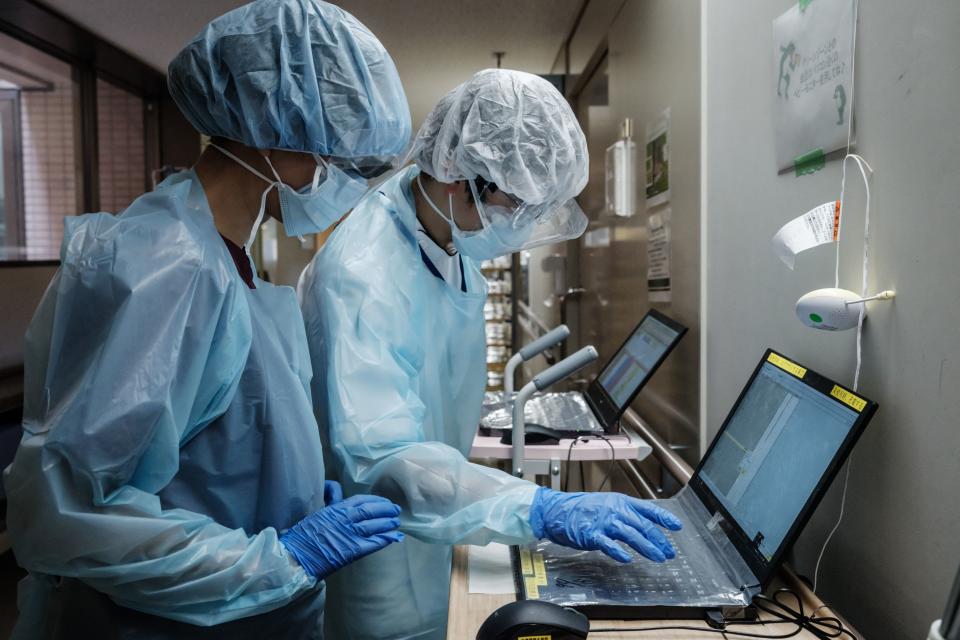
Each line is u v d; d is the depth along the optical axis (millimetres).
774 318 1196
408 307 1309
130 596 815
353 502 992
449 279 1487
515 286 4688
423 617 1379
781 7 1155
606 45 2672
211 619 852
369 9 3246
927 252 783
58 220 4172
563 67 3857
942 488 764
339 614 1391
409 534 1101
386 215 1380
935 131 767
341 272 1257
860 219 918
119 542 778
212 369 884
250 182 993
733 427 1175
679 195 1728
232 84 929
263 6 969
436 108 1351
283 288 1088
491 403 2014
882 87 868
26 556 790
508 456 1596
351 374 1167
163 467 841
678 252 1741
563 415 1862
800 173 1090
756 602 904
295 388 1001
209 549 833
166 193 920
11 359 3605
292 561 920
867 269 905
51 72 4090
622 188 2254
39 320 870
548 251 4055
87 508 779
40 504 766
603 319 2756
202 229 901
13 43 3736
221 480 939
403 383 1204
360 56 969
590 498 1046
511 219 1278
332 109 949
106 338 795
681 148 1707
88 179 4293
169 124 5012
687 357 1664
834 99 976
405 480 1092
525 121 1219
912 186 808
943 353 758
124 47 4070
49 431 774
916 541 812
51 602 953
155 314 809
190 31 3795
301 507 1003
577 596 902
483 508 1055
